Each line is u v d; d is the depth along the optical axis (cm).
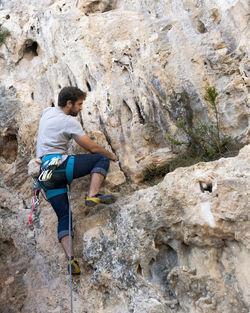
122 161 426
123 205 358
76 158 354
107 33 502
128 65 466
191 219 302
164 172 412
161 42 456
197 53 430
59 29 533
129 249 329
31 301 359
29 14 615
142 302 311
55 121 357
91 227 365
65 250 344
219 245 297
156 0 512
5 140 515
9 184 484
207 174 309
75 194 401
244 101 391
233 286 285
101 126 450
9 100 526
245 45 403
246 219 274
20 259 401
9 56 580
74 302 345
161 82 425
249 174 294
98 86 473
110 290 336
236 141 382
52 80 538
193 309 299
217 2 450
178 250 315
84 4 578
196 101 412
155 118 430
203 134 384
